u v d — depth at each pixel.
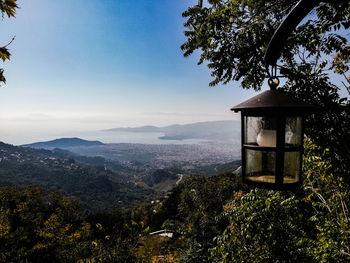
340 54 1.99
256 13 2.05
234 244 2.56
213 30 1.95
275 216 2.34
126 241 3.72
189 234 5.92
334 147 1.81
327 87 1.93
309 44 1.94
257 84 2.21
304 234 2.34
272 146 1.01
